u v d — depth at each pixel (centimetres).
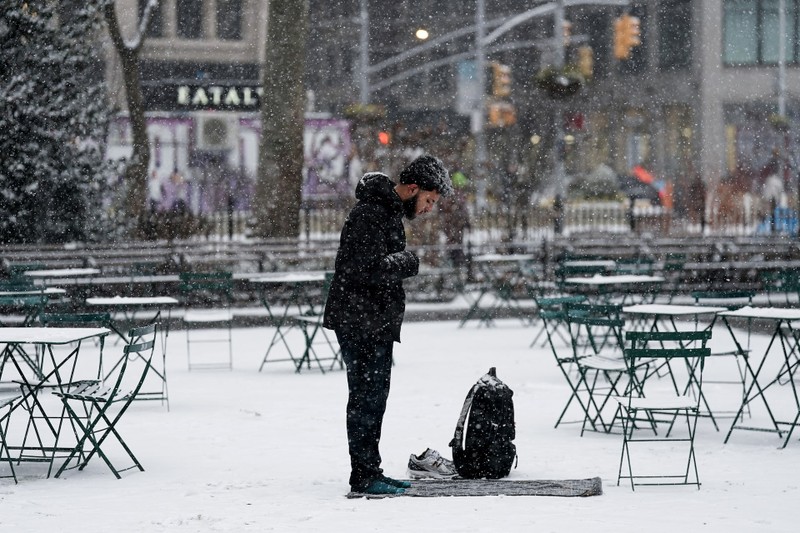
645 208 6831
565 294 3950
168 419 2164
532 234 5244
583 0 8175
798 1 11562
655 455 1797
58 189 4834
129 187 5641
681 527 1293
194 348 3359
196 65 9781
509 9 12006
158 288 4394
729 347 3198
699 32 11494
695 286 4662
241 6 9906
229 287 3247
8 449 1697
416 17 12169
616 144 11869
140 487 1575
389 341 1504
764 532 1268
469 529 1280
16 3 4775
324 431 2041
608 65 11938
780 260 5034
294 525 1312
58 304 4019
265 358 2897
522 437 1959
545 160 8469
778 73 11488
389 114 12125
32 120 4775
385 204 1498
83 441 1683
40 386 1714
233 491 1545
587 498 1477
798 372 2727
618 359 2050
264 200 5572
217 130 8231
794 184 8225
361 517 1355
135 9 9694
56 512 1407
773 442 1906
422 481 1594
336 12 12212
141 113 5731
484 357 3106
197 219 5041
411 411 2250
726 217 5881
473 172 5644
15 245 4612
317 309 4175
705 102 11469
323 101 12144
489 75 11725
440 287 4700
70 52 4900
